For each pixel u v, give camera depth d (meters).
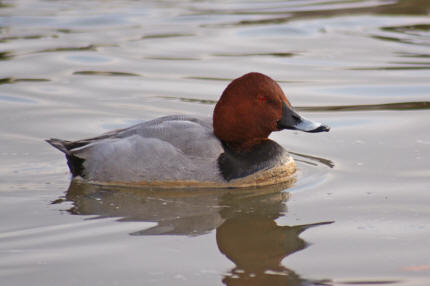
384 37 19.05
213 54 17.62
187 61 17.05
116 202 9.54
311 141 12.17
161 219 8.91
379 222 8.65
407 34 19.31
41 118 13.13
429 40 18.64
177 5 23.77
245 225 8.69
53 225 8.67
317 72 16.09
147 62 17.00
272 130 10.33
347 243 8.02
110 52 17.88
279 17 21.62
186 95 14.55
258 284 7.05
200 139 10.09
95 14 22.17
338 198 9.57
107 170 10.14
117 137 10.42
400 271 7.26
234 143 10.34
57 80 15.58
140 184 10.08
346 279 7.12
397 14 21.72
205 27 20.42
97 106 13.89
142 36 19.44
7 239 8.21
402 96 14.39
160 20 21.38
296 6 23.30
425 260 7.51
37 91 14.77
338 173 10.59
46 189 10.02
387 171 10.58
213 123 10.38
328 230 8.45
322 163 11.08
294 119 10.25
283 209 9.24
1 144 11.76
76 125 12.80
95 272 7.31
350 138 12.20
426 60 16.88
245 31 19.89
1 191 9.88
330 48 18.08
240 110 10.17
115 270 7.37
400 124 12.80
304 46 18.34
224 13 22.36
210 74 16.02
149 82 15.48
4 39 18.89
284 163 10.41
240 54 17.59
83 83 15.38
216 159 10.03
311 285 7.01
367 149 11.62
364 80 15.48
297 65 16.64
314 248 7.93
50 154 11.41
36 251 7.85
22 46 18.22
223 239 8.23
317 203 9.41
